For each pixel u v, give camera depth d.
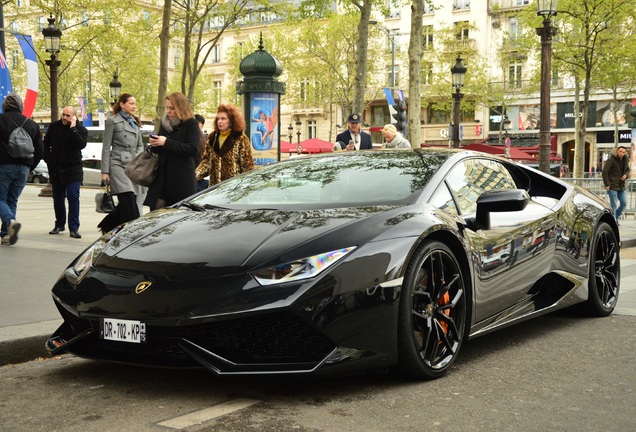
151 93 46.56
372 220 3.32
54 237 8.82
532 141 45.09
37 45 40.28
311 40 44.00
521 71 44.66
